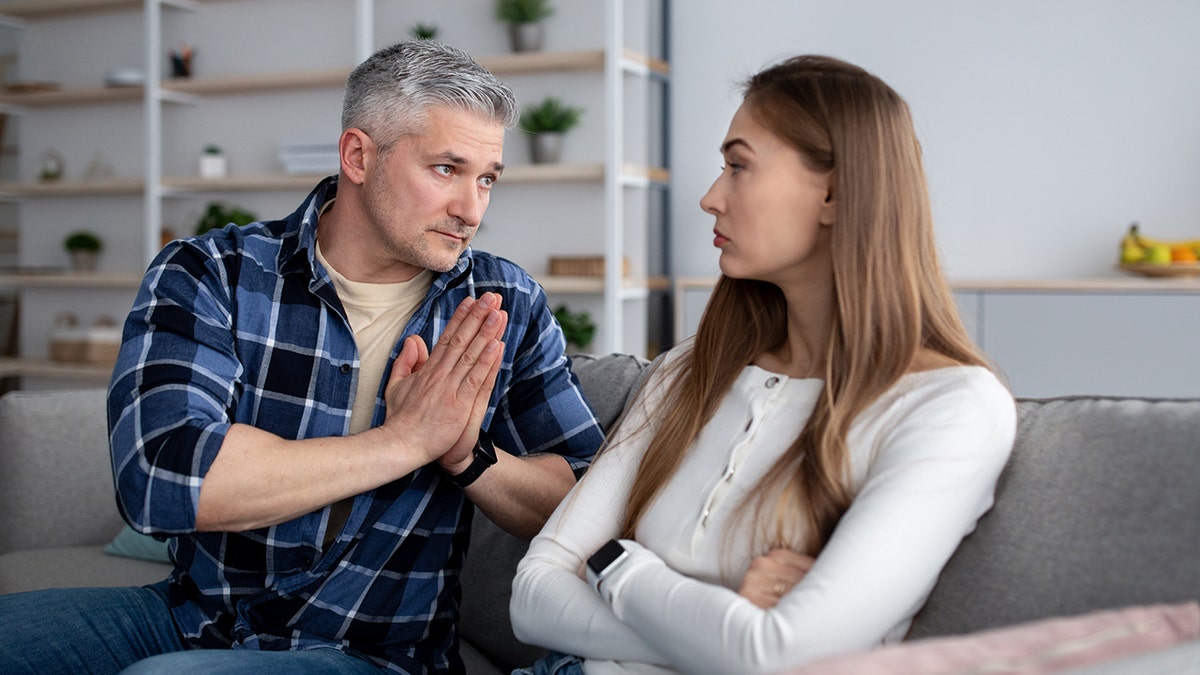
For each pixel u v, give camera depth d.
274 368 1.46
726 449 1.21
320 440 1.34
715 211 1.22
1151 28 3.98
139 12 5.08
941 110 4.26
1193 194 3.96
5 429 2.21
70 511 2.25
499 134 1.48
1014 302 3.73
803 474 1.11
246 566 1.43
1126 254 3.84
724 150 1.21
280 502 1.29
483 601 1.74
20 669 1.36
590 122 4.38
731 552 1.14
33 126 5.32
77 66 5.22
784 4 4.42
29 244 5.34
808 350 1.23
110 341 4.90
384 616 1.46
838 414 1.11
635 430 1.34
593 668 1.16
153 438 1.29
